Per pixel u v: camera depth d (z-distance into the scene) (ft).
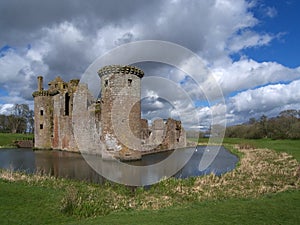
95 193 39.45
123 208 33.45
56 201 34.50
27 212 30.27
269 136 185.98
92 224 26.66
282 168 60.08
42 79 130.00
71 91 112.68
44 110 122.93
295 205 31.65
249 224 25.39
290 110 187.83
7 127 251.19
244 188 42.91
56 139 119.34
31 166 69.67
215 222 26.13
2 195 35.58
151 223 26.25
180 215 28.99
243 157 84.53
